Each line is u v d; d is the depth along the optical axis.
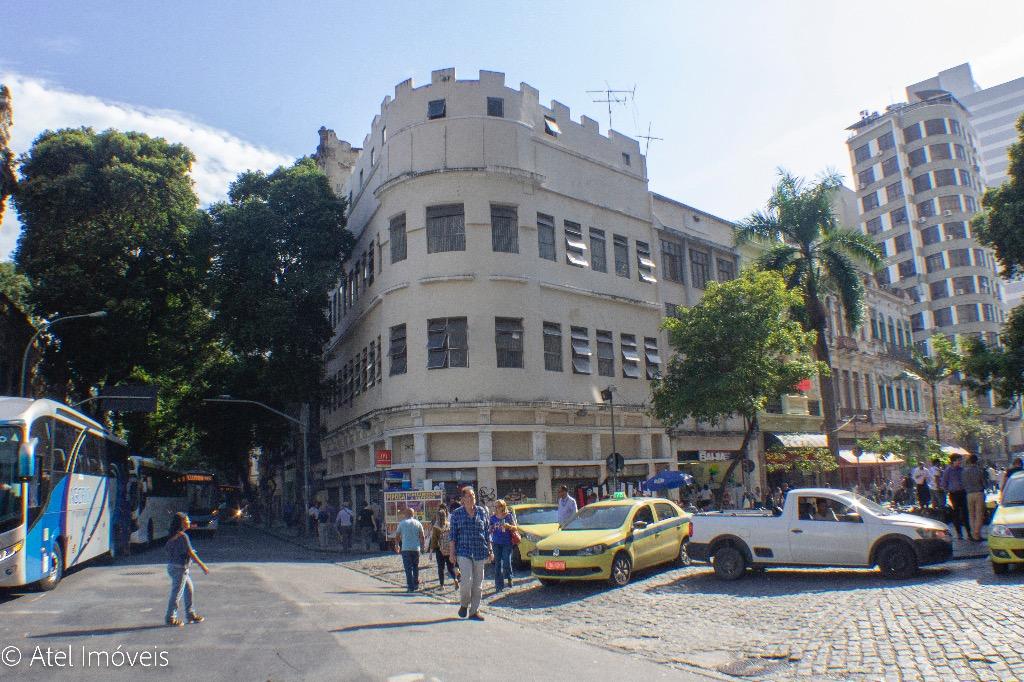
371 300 34.38
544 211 32.09
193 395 46.66
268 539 40.06
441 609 13.05
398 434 29.72
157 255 37.44
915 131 84.38
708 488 34.59
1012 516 13.23
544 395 30.19
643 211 37.28
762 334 26.67
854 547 14.18
